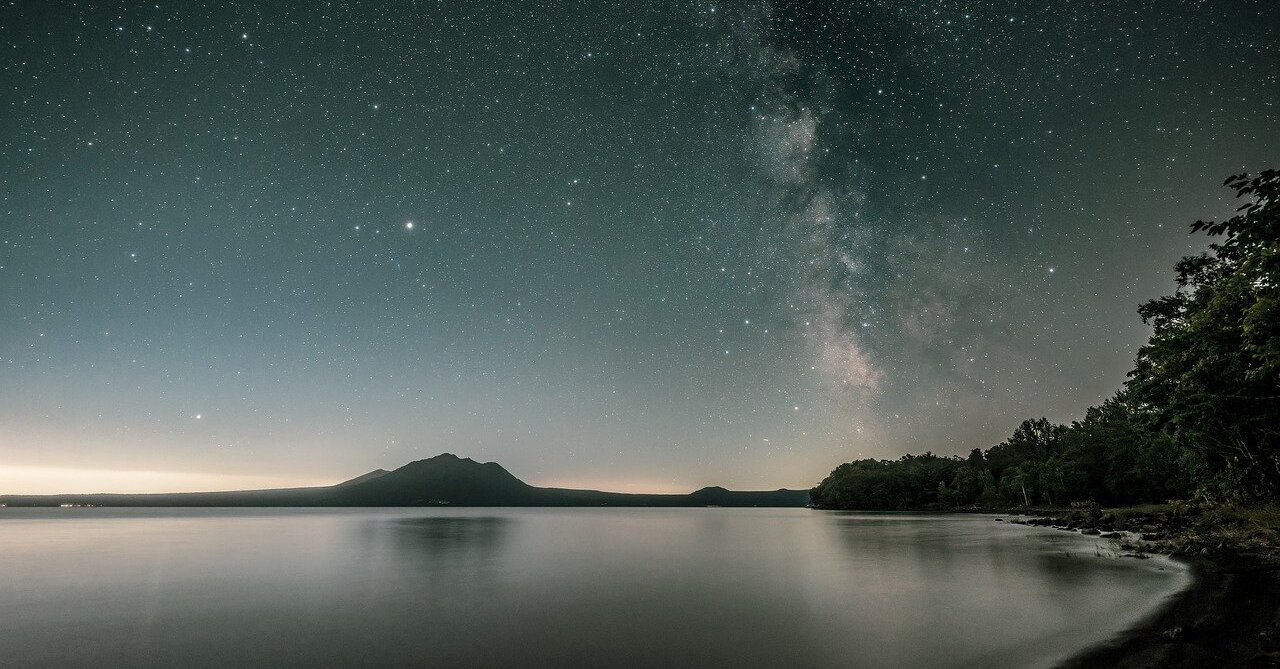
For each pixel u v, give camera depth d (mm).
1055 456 99938
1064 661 10945
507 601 18672
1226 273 26453
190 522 88000
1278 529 26875
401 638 14023
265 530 63312
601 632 14391
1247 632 11703
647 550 36594
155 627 15422
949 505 131500
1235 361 19703
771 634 13984
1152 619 13664
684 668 11547
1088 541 36562
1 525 76875
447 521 91812
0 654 13102
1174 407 24562
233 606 18156
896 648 12516
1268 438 24578
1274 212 12516
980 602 17125
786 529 61844
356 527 70250
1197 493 35344
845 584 21406
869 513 124250
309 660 12461
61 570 27453
